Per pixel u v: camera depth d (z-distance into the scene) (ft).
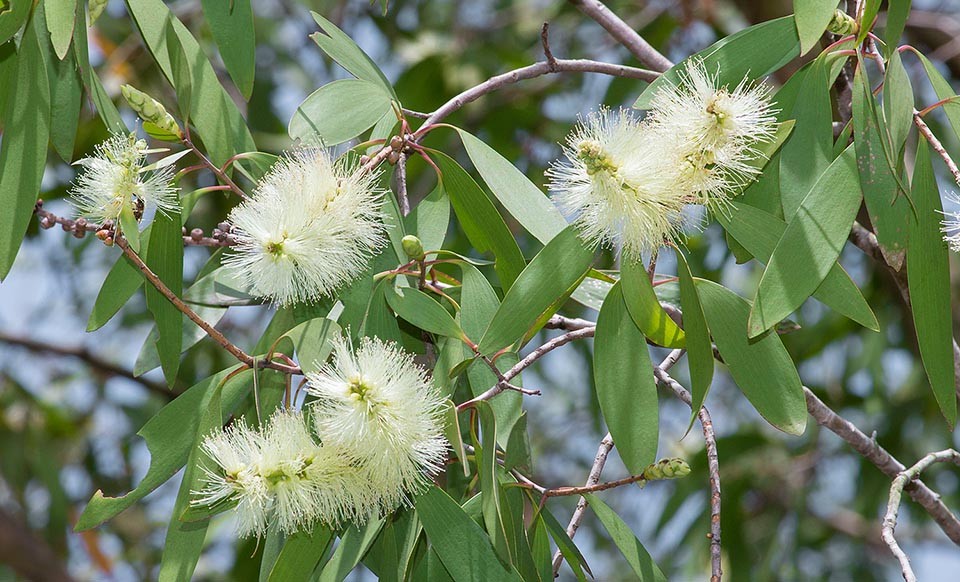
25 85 2.75
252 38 2.78
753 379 2.63
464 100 2.83
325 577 2.63
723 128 2.56
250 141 2.83
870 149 2.60
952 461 2.87
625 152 2.55
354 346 2.64
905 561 2.74
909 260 2.61
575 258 2.60
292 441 2.55
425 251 2.71
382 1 2.81
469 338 2.67
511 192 2.71
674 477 2.61
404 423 2.53
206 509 2.58
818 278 2.56
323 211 2.59
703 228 2.65
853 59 2.83
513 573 2.61
